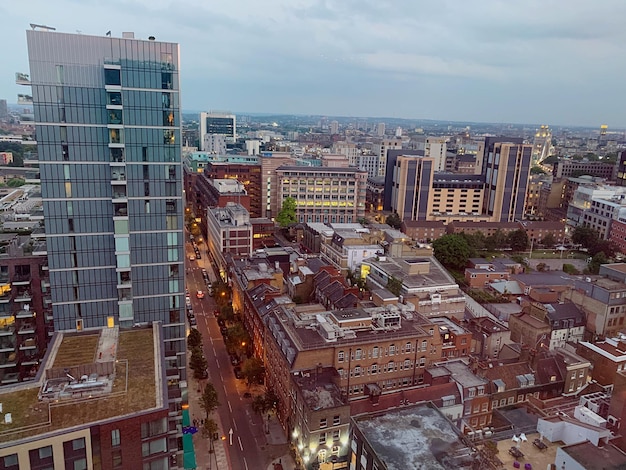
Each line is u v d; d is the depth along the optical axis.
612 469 60.56
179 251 90.19
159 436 62.75
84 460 58.84
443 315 135.25
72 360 76.56
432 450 61.47
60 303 86.19
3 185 194.88
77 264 85.62
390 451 60.84
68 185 82.25
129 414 60.97
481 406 88.88
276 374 99.75
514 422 83.31
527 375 94.50
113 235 86.31
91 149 82.06
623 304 129.62
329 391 84.50
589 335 129.25
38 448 55.91
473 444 65.69
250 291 130.75
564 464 63.44
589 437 69.94
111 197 84.69
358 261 173.50
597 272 192.88
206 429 87.75
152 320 91.75
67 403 63.19
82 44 78.31
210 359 122.25
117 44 79.62
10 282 91.19
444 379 90.38
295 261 161.25
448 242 196.38
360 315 101.62
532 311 127.25
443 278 145.75
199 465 85.06
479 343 113.19
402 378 98.94
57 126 79.69
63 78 78.50
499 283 171.50
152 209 86.88
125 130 82.25
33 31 75.81
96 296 88.00
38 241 98.31
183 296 92.25
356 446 66.56
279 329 99.75
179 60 82.69
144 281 89.56
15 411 61.09
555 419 75.75
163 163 85.50
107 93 80.31
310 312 109.75
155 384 68.62
